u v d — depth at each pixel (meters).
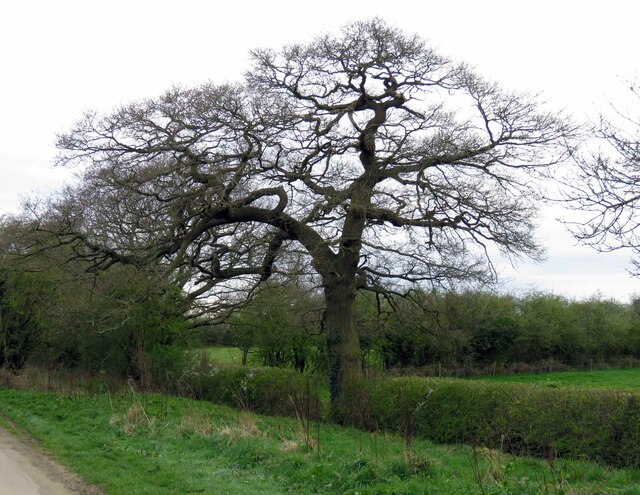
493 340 38.09
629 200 9.70
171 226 19.50
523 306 42.09
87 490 9.15
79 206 21.16
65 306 23.31
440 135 19.36
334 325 20.73
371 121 20.34
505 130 19.50
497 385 14.92
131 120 19.17
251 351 33.22
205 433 13.18
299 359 32.84
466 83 19.64
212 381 22.95
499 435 13.94
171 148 19.03
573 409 12.74
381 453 11.29
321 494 8.84
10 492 8.86
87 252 23.52
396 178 20.22
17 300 26.19
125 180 19.11
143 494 8.74
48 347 27.98
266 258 21.86
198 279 23.92
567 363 42.56
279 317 29.25
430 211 19.50
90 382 21.77
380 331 27.98
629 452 11.66
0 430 14.60
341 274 20.69
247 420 14.12
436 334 25.11
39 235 22.38
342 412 19.38
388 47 19.91
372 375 22.23
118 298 22.72
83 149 19.58
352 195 19.42
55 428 14.45
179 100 19.19
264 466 10.52
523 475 10.30
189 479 9.53
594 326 43.53
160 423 14.90
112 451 11.88
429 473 9.66
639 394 12.20
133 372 23.81
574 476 10.50
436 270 20.50
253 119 19.02
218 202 19.25
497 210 19.09
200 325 27.88
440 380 16.89
